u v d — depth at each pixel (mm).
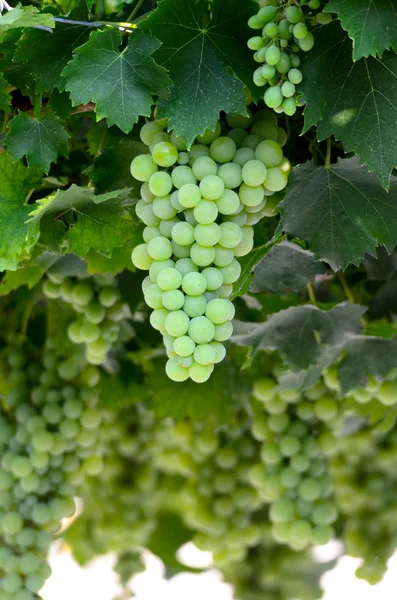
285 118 1101
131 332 1362
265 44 1001
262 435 1327
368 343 1264
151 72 1003
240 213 1025
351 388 1270
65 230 1099
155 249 993
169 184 1003
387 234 1065
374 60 1004
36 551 1257
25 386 1322
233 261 1011
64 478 1301
